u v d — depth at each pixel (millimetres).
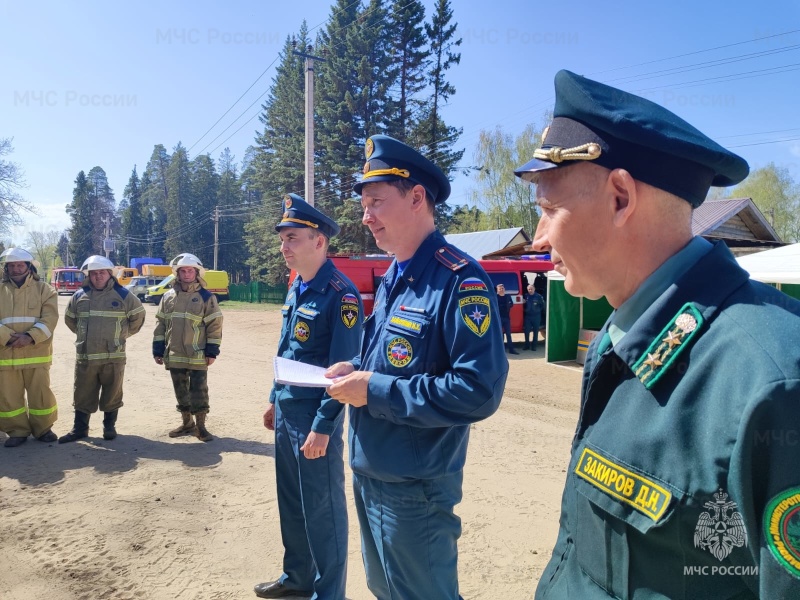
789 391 658
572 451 1066
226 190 63344
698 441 766
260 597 3068
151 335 16828
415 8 30766
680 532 776
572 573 1010
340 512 2801
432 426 1749
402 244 2084
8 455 5461
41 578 3238
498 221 39219
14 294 5672
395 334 1912
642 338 875
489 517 4090
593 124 926
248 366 11336
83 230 82250
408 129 31812
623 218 918
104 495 4473
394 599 1967
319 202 33656
